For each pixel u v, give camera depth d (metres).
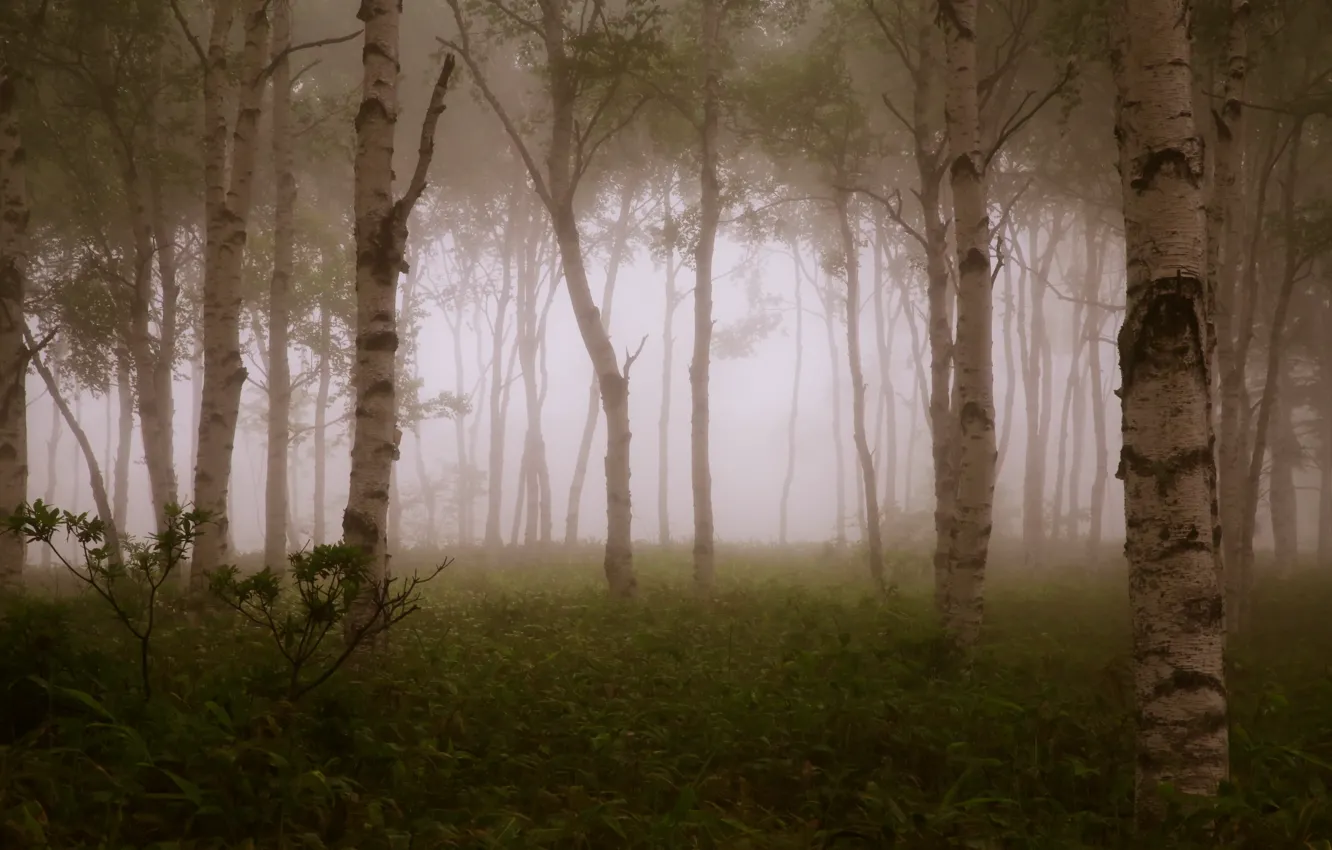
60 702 6.04
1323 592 19.20
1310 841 5.26
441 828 4.96
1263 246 21.12
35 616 6.95
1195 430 5.53
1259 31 17.19
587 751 6.56
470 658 9.20
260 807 4.98
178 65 20.34
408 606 13.04
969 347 11.28
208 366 13.70
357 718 6.43
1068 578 23.25
